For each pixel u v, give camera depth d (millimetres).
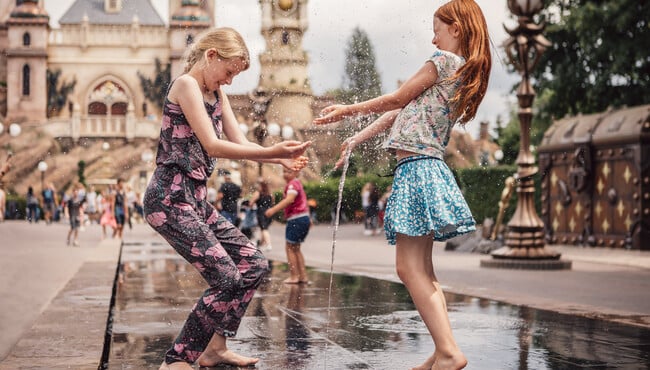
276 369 3781
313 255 15500
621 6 22828
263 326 5176
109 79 71625
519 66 12320
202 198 3703
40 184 63031
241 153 3572
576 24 23359
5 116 70250
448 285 8281
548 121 27094
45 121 68188
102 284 7605
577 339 4754
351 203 35406
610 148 17172
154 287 7750
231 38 3666
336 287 7961
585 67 25594
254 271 3705
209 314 3654
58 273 11930
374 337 4730
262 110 12500
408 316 5680
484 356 4180
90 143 64438
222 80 3682
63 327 4824
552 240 19297
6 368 3596
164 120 3637
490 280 9938
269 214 8578
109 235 25297
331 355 4145
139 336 4703
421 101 3523
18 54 69688
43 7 70312
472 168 24234
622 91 25828
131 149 64812
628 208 16656
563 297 7965
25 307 8273
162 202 3590
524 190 12406
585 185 17828
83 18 71438
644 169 16266
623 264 12836
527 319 5625
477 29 3586
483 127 32469
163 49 71875
